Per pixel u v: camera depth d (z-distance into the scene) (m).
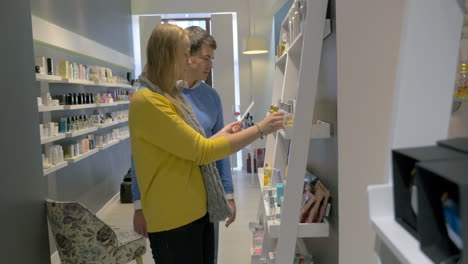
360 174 1.73
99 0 5.98
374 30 1.64
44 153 3.96
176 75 1.68
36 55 3.94
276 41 7.55
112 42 6.62
